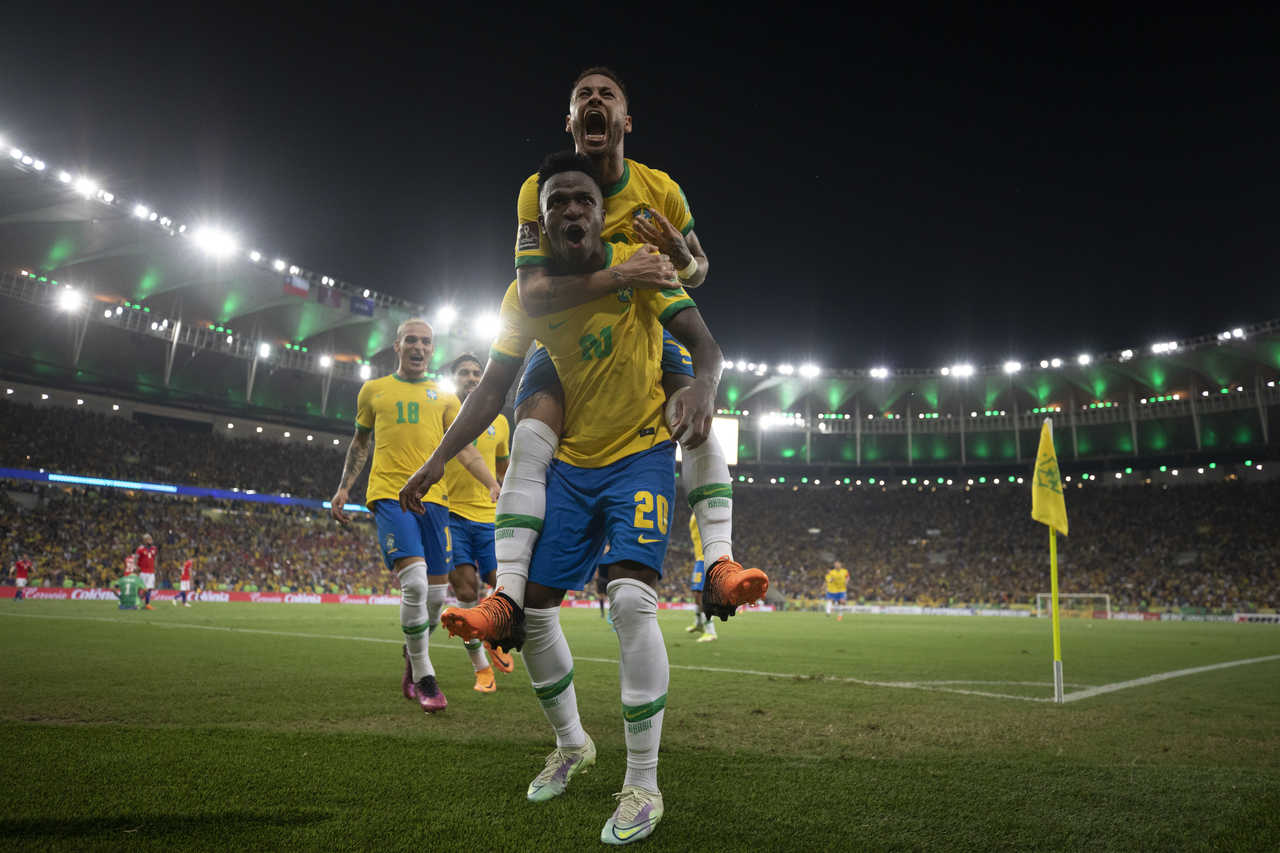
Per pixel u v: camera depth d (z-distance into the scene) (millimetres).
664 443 3064
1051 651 12281
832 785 3289
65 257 35469
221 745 3668
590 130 3111
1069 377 52188
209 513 40281
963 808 2969
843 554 52156
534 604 3025
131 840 2393
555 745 3969
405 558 5457
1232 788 3297
